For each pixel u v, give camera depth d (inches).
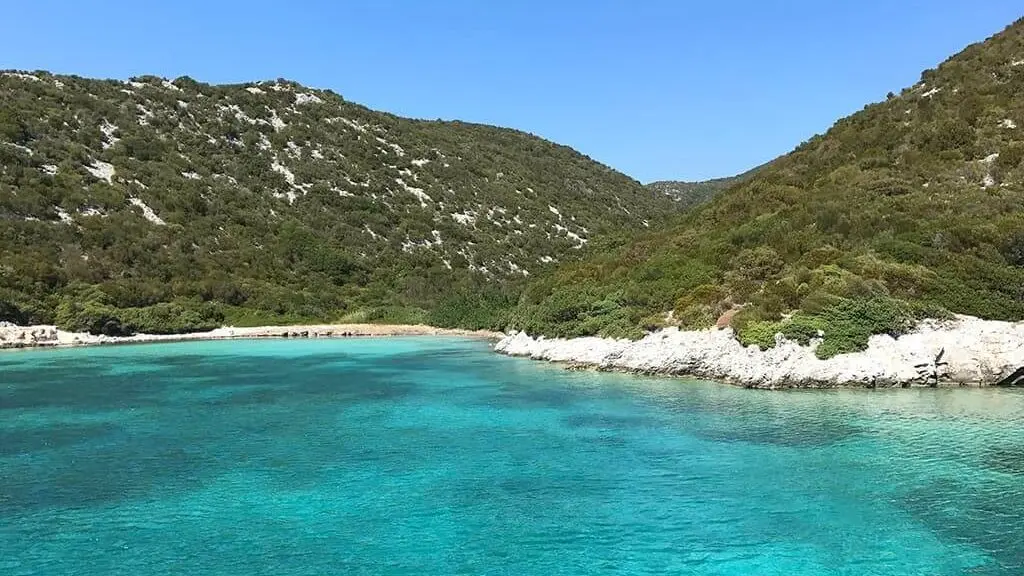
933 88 2539.4
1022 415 962.7
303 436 923.4
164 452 844.0
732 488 689.0
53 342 2343.8
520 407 1106.7
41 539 581.0
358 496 681.0
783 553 544.1
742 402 1098.7
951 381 1198.3
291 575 515.5
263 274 3277.6
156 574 517.3
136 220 3243.1
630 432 920.3
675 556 542.0
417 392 1274.6
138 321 2586.1
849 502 645.3
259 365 1734.7
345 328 2824.8
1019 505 629.9
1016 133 2037.4
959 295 1338.6
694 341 1421.0
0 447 868.6
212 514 635.5
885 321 1250.6
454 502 662.5
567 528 597.0
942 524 592.1
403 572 519.8
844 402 1076.5
